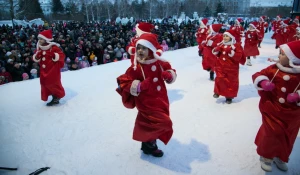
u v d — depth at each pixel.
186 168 2.68
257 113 4.03
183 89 5.38
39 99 4.96
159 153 2.86
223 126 3.59
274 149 2.39
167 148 3.05
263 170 2.61
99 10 36.84
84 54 9.40
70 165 2.77
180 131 3.46
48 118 4.03
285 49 2.17
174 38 13.34
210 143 3.14
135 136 2.69
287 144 2.37
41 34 4.18
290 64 2.16
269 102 2.35
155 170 2.66
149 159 2.85
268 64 8.03
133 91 2.40
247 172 2.59
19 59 7.66
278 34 11.16
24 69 7.33
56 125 3.77
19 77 7.05
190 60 8.84
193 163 2.76
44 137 3.41
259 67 7.59
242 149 3.00
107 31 13.91
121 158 2.88
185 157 2.87
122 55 10.02
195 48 11.96
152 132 2.57
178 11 44.03
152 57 2.57
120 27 16.58
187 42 13.63
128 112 4.20
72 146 3.16
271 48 11.66
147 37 2.50
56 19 31.42
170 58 9.26
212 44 5.69
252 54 7.72
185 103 4.52
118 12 38.44
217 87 4.49
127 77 2.52
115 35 12.34
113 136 3.39
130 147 3.11
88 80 6.29
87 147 3.13
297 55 2.12
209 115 3.97
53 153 3.02
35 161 2.86
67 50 8.94
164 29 16.66
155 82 2.59
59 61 4.35
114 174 2.61
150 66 2.55
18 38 10.98
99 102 4.70
